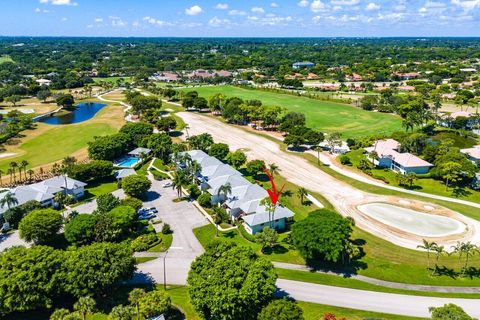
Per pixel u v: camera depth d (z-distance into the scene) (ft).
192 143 524.52
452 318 188.65
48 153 540.11
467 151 489.67
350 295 247.29
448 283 259.19
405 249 300.20
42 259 230.89
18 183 428.56
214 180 400.06
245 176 455.63
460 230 329.52
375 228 333.62
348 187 423.64
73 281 225.15
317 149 554.05
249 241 312.91
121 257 241.35
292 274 269.23
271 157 523.70
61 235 320.91
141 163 502.79
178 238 318.65
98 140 508.94
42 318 225.35
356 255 285.84
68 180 403.13
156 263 284.41
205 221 348.18
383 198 395.34
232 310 204.23
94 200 391.86
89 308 204.44
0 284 215.92
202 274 222.89
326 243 263.29
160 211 368.07
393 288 254.68
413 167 444.96
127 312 200.75
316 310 231.30
